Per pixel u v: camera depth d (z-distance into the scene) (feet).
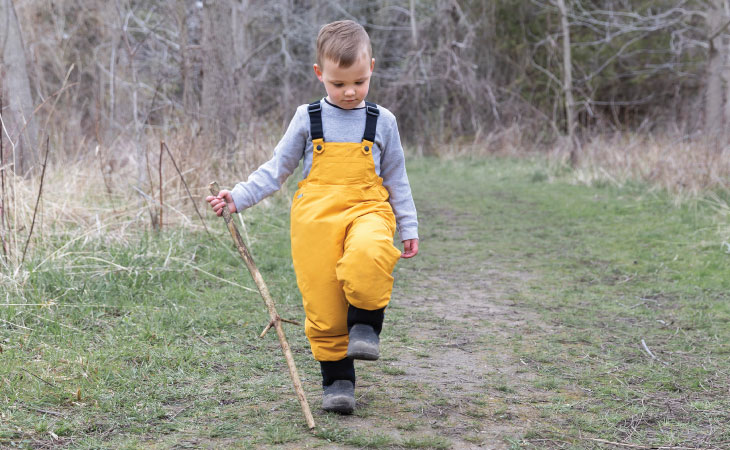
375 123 8.52
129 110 28.91
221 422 8.27
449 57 66.13
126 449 7.43
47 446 7.43
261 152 27.84
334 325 8.32
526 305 15.12
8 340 10.70
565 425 8.58
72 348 10.63
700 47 60.18
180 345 11.23
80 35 45.55
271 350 11.28
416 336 12.60
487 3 71.15
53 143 23.84
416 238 9.02
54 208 17.94
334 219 8.20
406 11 71.26
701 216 25.16
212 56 26.35
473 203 33.35
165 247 17.28
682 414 8.98
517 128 61.82
